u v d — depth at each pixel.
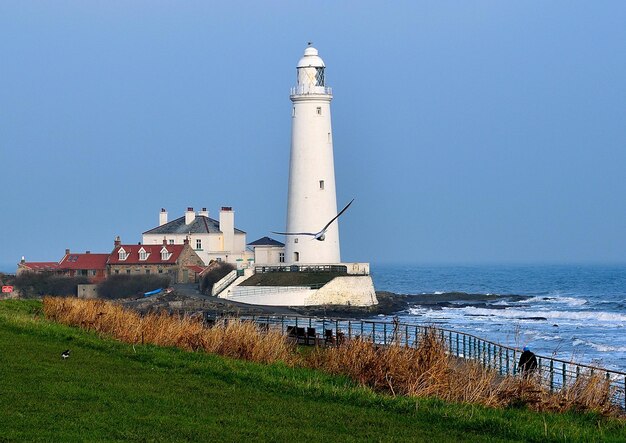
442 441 30.05
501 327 113.94
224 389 36.97
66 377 37.47
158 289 153.75
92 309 59.44
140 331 50.69
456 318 130.88
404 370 39.59
